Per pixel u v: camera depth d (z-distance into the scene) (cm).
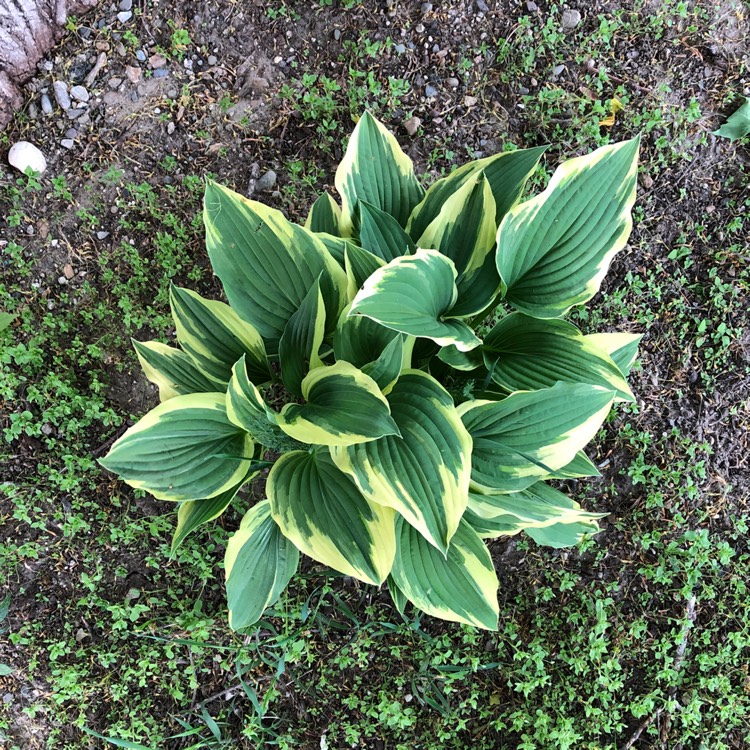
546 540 81
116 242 93
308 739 93
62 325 91
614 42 97
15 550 90
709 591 95
